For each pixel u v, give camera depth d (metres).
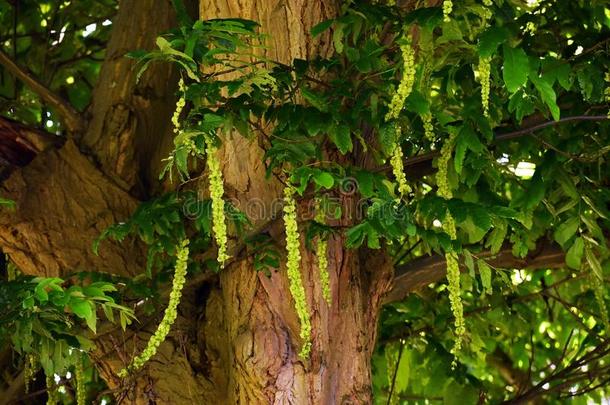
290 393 5.89
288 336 5.98
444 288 8.98
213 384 6.68
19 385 8.14
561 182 6.58
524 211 6.60
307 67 5.66
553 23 7.33
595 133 6.79
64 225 7.05
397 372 8.80
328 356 6.04
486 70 5.24
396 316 8.59
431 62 5.78
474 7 5.83
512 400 8.43
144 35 7.56
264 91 5.53
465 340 8.70
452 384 8.49
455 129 5.94
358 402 6.09
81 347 5.96
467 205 5.44
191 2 7.80
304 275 6.00
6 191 6.97
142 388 6.57
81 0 10.02
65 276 6.84
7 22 9.99
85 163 7.21
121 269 7.04
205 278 6.35
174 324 6.77
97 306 6.54
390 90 5.74
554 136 6.93
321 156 5.90
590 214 7.32
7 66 7.41
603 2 6.81
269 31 6.21
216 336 6.75
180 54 5.00
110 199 7.21
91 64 10.22
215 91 5.39
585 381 10.03
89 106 7.59
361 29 6.30
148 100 7.47
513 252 6.79
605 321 6.84
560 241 6.65
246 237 5.93
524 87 5.83
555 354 10.20
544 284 9.73
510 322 8.92
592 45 6.68
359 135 5.73
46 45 9.66
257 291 6.02
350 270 6.21
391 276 6.67
